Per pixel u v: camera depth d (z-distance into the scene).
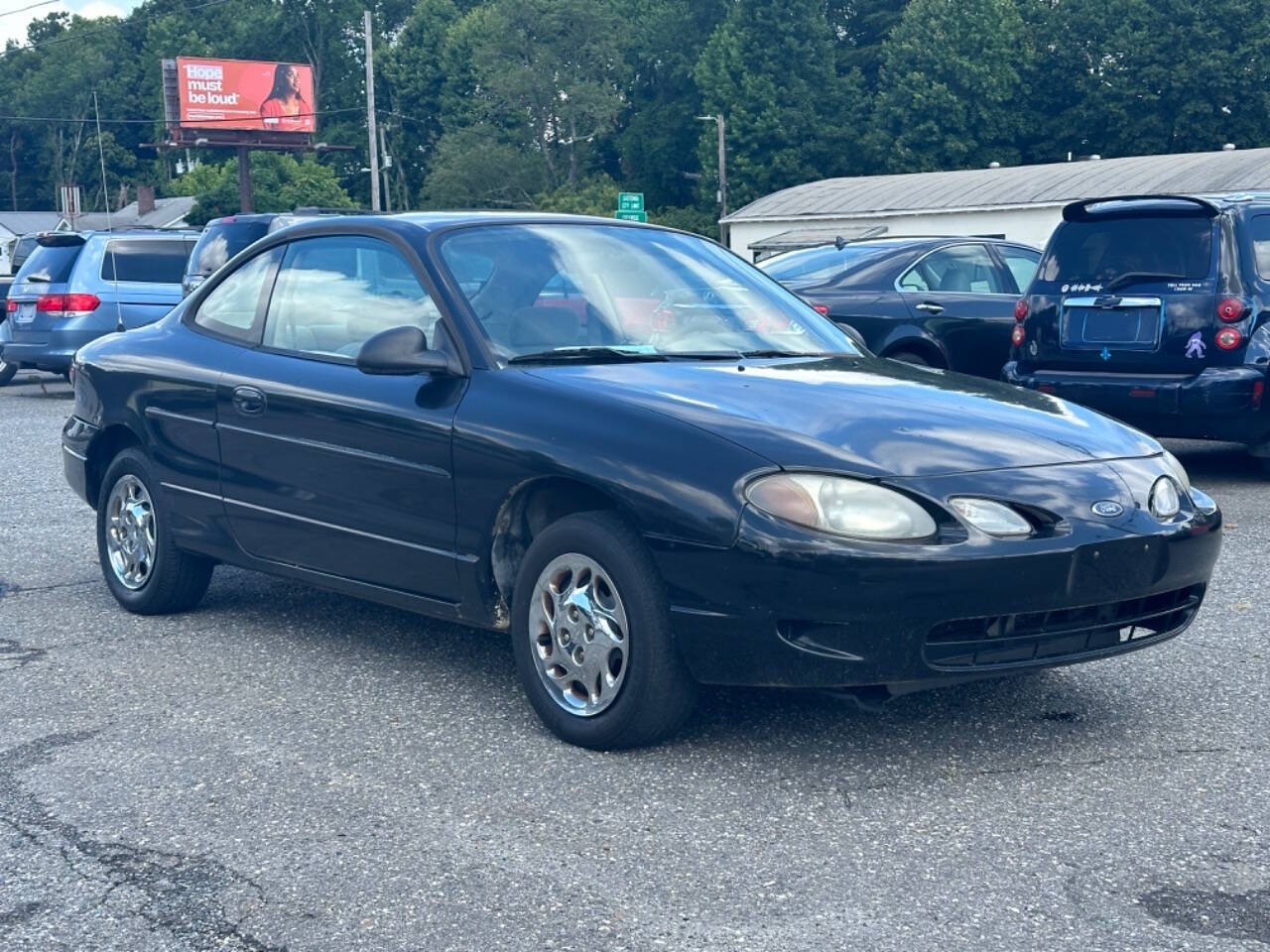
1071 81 70.62
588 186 85.31
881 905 3.31
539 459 4.34
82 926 3.28
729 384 4.51
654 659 4.14
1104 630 4.22
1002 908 3.29
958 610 3.92
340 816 3.88
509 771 4.20
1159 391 8.71
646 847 3.65
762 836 3.71
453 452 4.59
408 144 99.31
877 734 4.48
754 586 3.93
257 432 5.32
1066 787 4.04
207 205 84.56
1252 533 7.63
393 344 4.63
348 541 5.03
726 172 76.56
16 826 3.86
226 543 5.59
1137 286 8.88
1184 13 65.31
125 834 3.79
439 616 4.81
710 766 4.21
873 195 40.94
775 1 75.38
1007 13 71.62
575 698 4.40
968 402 4.59
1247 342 8.54
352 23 99.56
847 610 3.88
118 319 16.88
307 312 5.41
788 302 5.62
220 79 69.25
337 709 4.80
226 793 4.07
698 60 82.19
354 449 4.93
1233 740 4.43
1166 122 66.75
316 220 5.60
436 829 3.78
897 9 87.06
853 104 76.69
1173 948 3.09
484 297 4.91
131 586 6.13
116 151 120.25
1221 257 8.62
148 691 5.05
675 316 5.14
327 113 95.06
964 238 11.18
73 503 9.22
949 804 3.92
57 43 126.25
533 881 3.46
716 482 4.02
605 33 88.38
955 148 70.81
